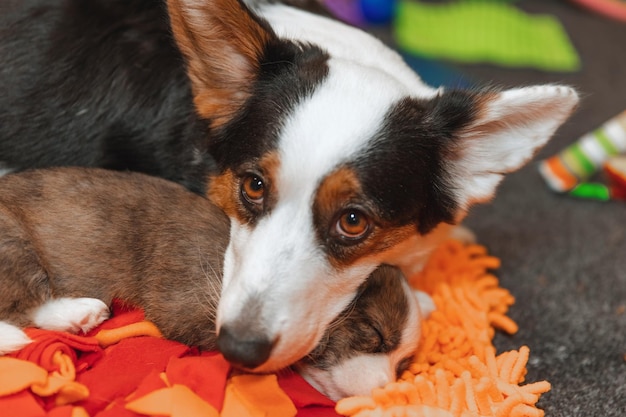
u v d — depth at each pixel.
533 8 1.51
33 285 0.68
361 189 0.65
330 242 0.66
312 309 0.66
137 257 0.69
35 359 0.65
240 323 0.63
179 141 0.77
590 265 0.90
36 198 0.69
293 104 0.67
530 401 0.69
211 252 0.68
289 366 0.68
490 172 0.72
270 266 0.64
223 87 0.71
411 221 0.69
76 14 0.78
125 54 0.78
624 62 1.33
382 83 0.69
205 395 0.64
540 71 1.27
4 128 0.79
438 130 0.69
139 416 0.62
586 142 0.98
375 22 1.33
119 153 0.79
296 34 0.75
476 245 0.89
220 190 0.71
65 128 0.79
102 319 0.69
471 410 0.68
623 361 0.78
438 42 1.30
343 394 0.68
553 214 0.98
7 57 0.78
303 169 0.64
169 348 0.67
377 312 0.69
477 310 0.78
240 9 0.68
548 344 0.79
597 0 1.50
